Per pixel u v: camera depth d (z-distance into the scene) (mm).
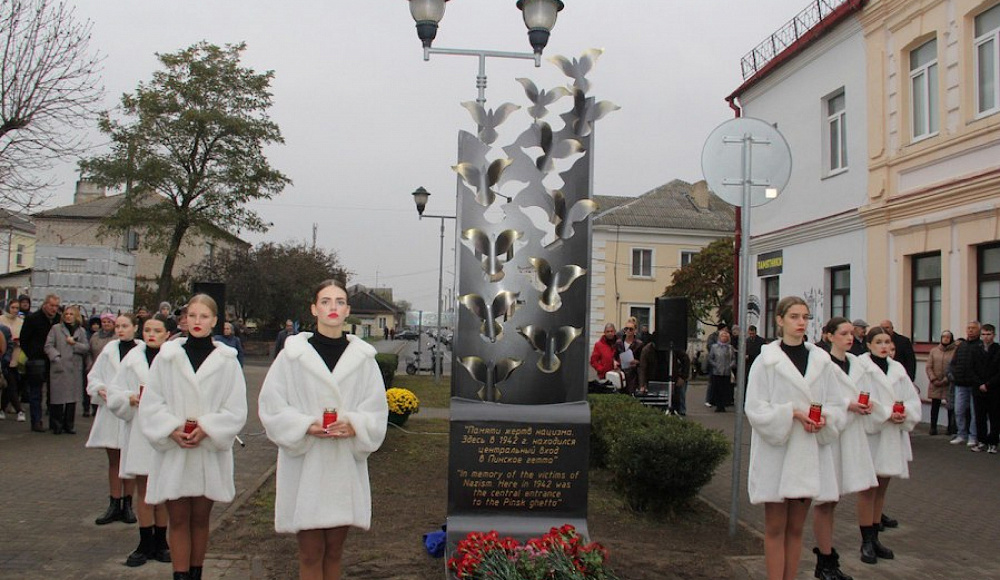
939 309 14125
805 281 18328
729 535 6699
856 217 16156
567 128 6086
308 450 4145
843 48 16797
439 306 25859
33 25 14891
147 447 5504
